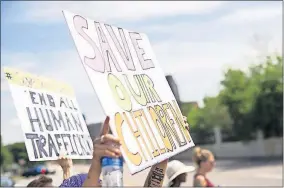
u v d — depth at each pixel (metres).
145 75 2.64
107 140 2.06
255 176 23.08
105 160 2.05
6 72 3.47
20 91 3.51
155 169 2.86
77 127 3.84
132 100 2.37
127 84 2.41
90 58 2.23
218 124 45.31
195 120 47.78
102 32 2.40
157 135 2.45
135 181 3.24
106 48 2.37
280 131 39.56
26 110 3.50
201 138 47.84
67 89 3.94
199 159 5.06
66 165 3.58
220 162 38.88
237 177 22.97
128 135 2.20
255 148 41.59
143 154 2.23
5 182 13.38
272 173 23.98
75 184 2.99
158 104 2.62
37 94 3.64
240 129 42.28
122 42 2.55
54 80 3.79
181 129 2.75
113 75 2.33
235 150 43.81
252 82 41.31
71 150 3.67
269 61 39.97
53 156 3.53
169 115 2.69
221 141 45.47
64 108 3.82
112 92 2.25
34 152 3.41
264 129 40.44
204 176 5.09
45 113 3.63
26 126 3.45
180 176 4.58
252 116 40.72
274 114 39.34
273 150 39.94
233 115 42.75
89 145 3.86
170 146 2.53
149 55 2.76
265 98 39.72
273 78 39.22
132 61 2.57
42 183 3.43
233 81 42.38
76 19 2.26
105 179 2.03
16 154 49.56
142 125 2.35
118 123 2.17
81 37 2.24
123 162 2.16
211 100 46.69
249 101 40.97
